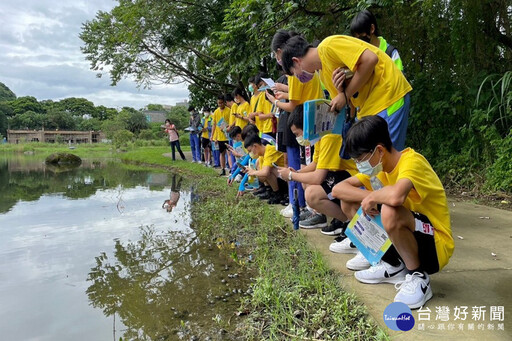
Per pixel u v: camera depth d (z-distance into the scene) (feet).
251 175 15.51
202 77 38.63
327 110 9.29
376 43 10.54
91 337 7.28
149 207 18.40
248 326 7.13
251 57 21.44
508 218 12.53
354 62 8.36
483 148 16.90
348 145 7.18
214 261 10.69
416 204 7.30
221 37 21.52
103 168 39.42
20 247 12.62
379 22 18.84
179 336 7.09
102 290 9.30
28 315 8.20
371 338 6.22
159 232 13.98
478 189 16.25
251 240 11.87
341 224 11.22
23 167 42.96
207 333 7.10
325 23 18.13
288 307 7.37
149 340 7.02
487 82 16.79
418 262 7.36
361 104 9.54
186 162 36.47
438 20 17.79
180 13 33.47
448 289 7.68
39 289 9.46
